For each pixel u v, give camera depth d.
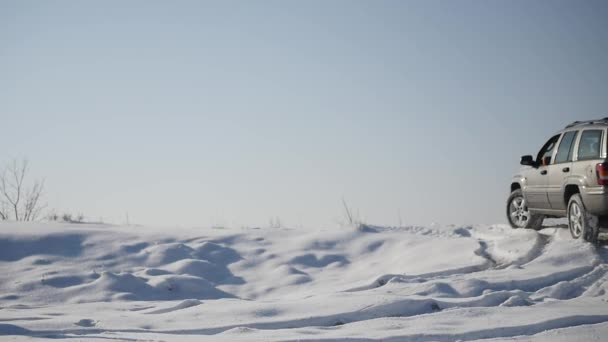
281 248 12.34
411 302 7.53
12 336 5.89
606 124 10.53
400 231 13.74
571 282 8.88
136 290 9.64
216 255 11.77
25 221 13.70
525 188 12.49
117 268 10.77
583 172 10.50
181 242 12.33
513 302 7.83
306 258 11.80
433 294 8.39
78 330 6.31
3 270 10.24
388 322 6.75
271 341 5.79
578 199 10.66
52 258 10.88
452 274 9.94
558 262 9.98
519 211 12.94
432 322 6.70
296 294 9.82
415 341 6.03
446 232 13.41
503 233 12.48
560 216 11.64
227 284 10.57
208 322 6.80
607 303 7.85
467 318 6.88
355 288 9.38
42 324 6.51
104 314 7.41
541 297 8.40
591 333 6.22
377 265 11.30
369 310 7.29
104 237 12.08
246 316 7.07
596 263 9.77
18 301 9.05
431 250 11.58
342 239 12.80
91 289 9.49
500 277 9.17
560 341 5.97
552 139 12.08
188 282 10.02
